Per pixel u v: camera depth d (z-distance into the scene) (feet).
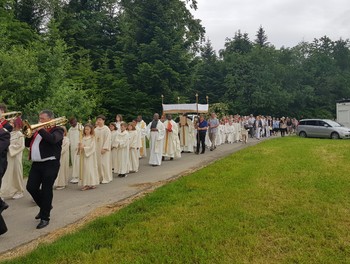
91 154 30.91
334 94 171.22
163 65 93.35
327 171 32.01
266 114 158.71
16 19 87.56
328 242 16.80
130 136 39.40
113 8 129.70
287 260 15.24
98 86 95.45
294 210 20.88
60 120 21.86
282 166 34.81
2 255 17.08
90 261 15.42
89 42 112.68
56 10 103.86
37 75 58.08
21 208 25.77
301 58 186.80
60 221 21.98
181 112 59.77
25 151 43.29
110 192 29.45
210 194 24.88
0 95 52.01
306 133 92.27
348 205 21.83
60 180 31.91
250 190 25.43
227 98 157.17
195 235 17.69
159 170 40.47
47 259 15.75
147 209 22.18
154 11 101.50
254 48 172.04
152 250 16.26
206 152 57.36
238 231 18.07
